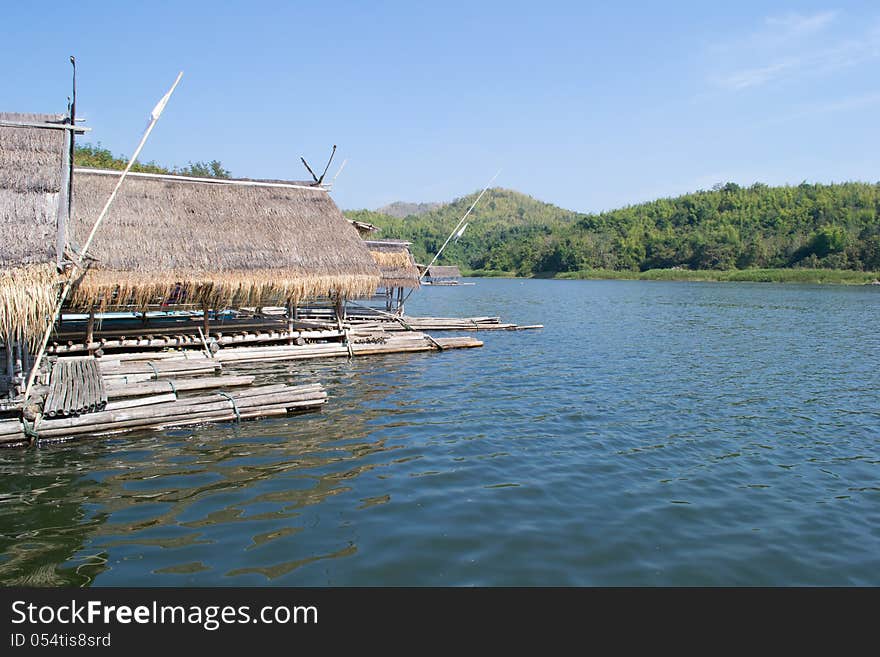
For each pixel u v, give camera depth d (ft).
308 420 52.29
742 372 79.25
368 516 33.53
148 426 47.85
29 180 52.01
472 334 118.11
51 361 62.34
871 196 504.02
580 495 37.24
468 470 41.09
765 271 396.98
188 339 75.31
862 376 76.89
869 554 30.66
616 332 124.06
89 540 30.42
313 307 125.80
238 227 76.33
